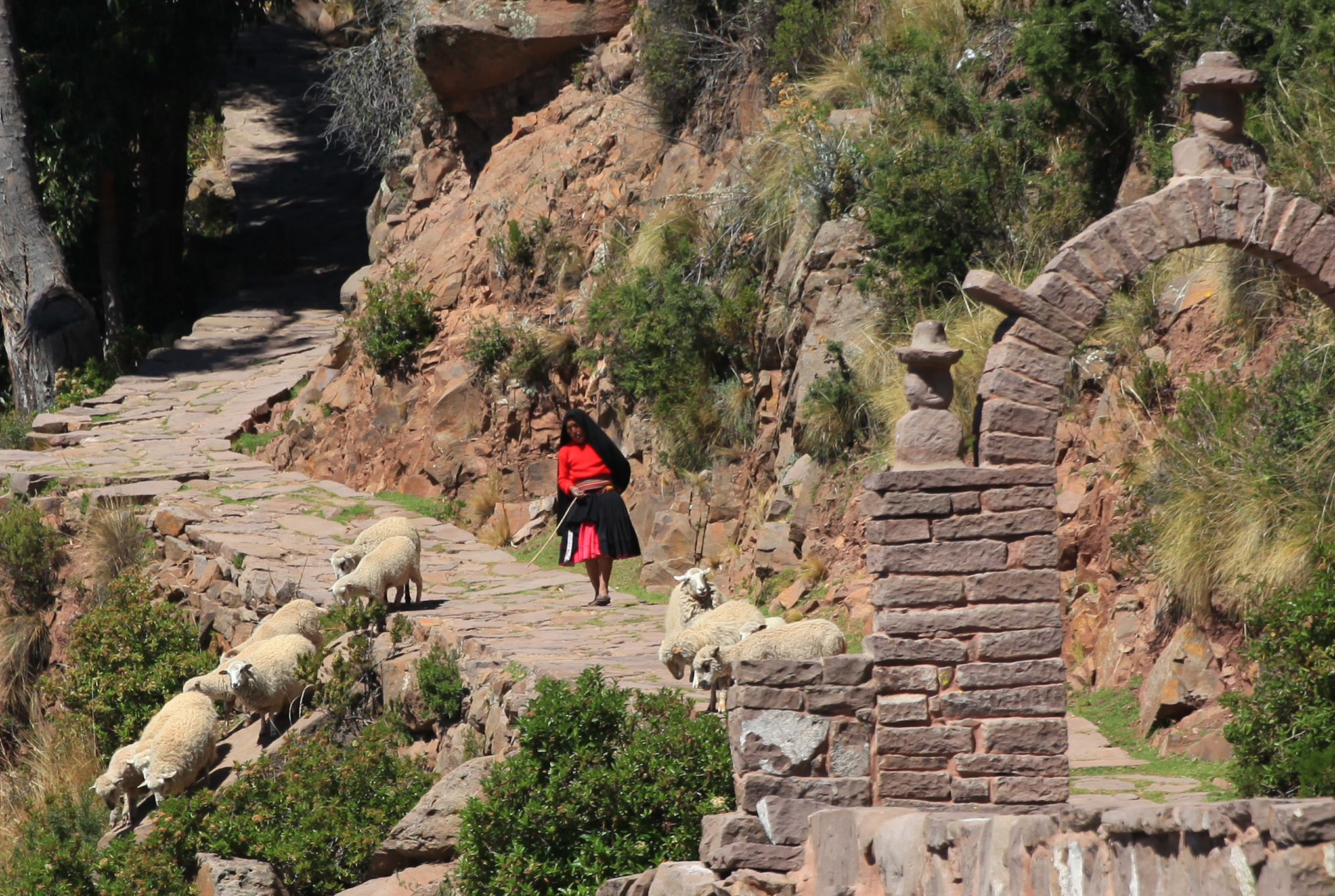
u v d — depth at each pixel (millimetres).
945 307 35344
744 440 42375
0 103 74625
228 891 27000
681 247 47594
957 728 16984
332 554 45625
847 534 33594
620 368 47781
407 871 26688
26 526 49844
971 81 42500
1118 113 36125
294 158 120312
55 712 46062
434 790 27125
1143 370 28766
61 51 77375
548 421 52188
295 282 92812
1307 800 8531
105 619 43312
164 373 72562
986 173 36781
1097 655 26062
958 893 13523
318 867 28094
